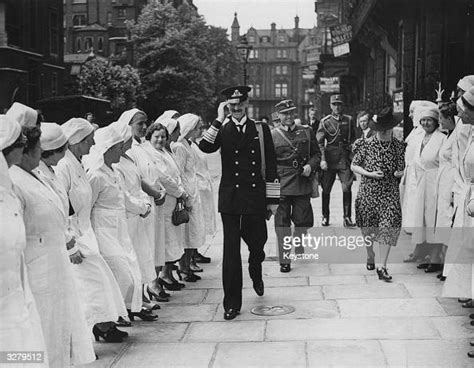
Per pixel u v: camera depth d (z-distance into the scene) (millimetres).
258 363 5312
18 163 4305
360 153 8062
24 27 35625
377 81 24547
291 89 139375
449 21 14945
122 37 73688
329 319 6469
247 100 6836
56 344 4434
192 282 8297
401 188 9461
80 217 5516
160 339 6020
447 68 15008
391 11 18297
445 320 6324
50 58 39406
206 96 56969
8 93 33250
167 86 55375
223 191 6754
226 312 6605
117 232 6016
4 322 3502
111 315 5469
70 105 23422
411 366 5125
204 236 8336
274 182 6910
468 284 6125
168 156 7527
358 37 25531
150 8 57688
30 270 4309
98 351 5707
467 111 5727
